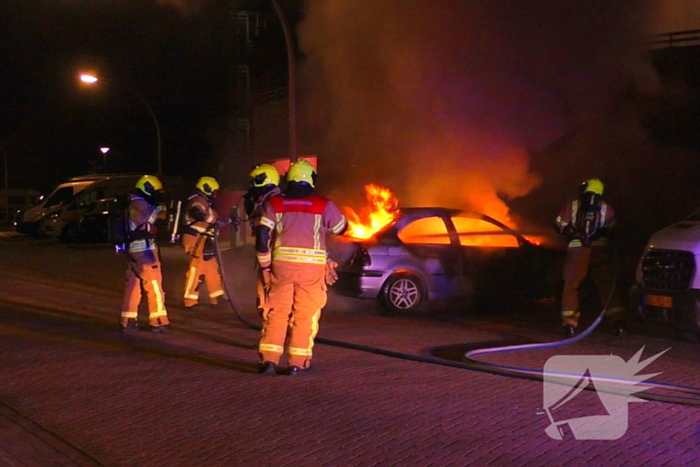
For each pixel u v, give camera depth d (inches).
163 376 267.7
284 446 193.6
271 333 265.3
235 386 252.1
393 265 393.4
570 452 186.9
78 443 202.4
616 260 335.3
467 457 183.5
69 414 227.6
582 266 333.7
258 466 180.7
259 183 306.2
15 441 206.4
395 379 258.1
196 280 428.1
